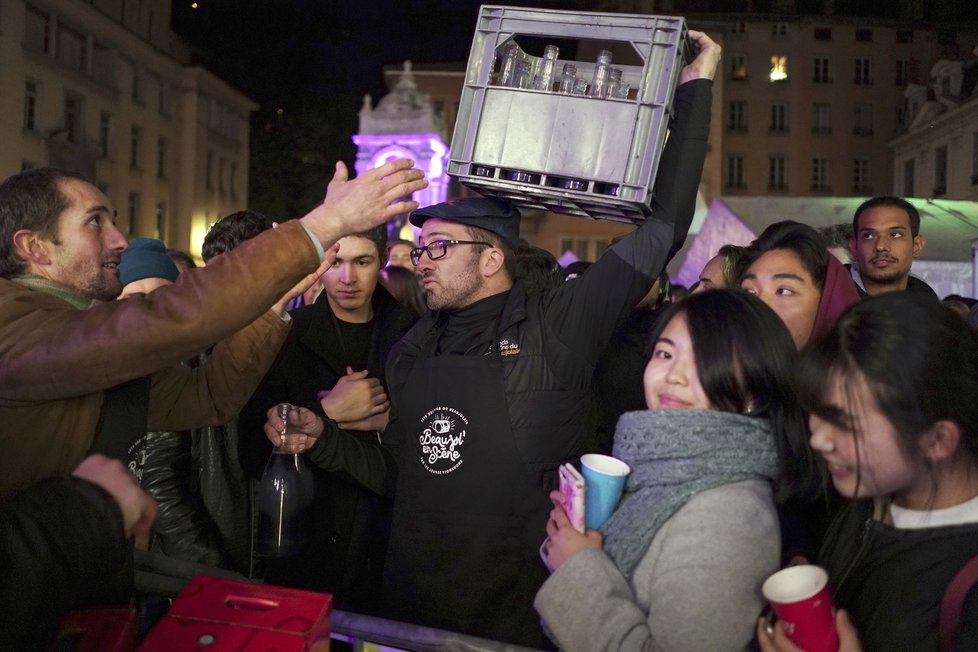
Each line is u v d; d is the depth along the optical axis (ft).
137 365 5.22
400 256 19.24
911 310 4.66
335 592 9.66
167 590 6.86
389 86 118.52
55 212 6.19
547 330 7.79
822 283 7.84
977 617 4.32
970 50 138.31
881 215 13.35
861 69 139.64
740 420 5.23
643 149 6.70
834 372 4.69
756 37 139.33
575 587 5.15
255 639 5.13
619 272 7.59
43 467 5.57
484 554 7.52
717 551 4.87
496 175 7.06
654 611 4.92
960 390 4.51
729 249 11.05
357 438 9.59
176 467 9.52
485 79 7.11
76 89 103.55
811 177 139.33
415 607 7.67
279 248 5.44
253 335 7.10
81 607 5.48
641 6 129.59
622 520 5.41
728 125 139.54
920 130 104.22
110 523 4.75
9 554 4.42
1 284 5.68
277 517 9.07
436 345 8.28
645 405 10.55
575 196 6.86
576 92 6.94
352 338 10.98
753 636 4.96
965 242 36.11
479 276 8.11
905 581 4.67
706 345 5.43
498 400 7.64
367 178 5.72
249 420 9.96
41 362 5.20
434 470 7.72
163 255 11.55
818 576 4.59
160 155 125.80
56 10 99.91
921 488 4.76
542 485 7.61
